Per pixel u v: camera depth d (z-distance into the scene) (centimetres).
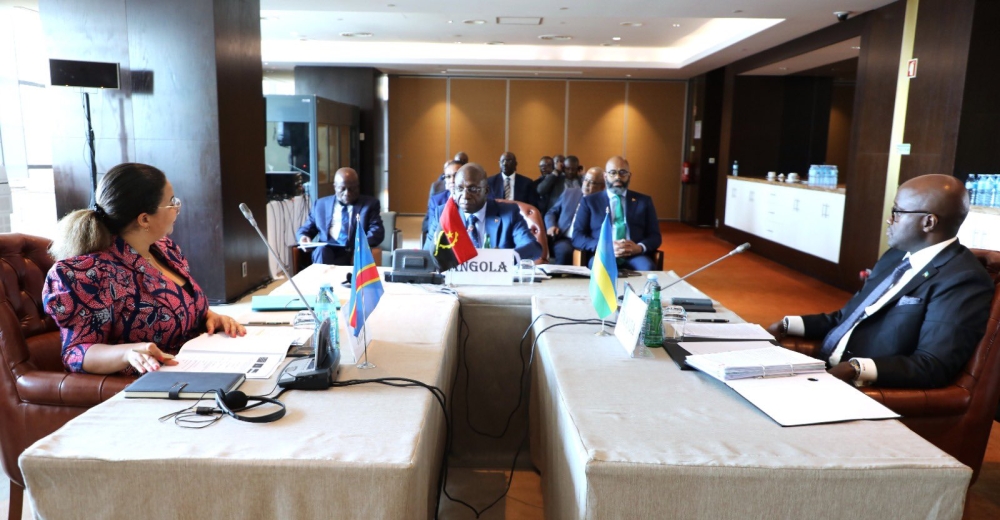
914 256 209
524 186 662
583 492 119
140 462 117
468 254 277
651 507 117
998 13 480
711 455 120
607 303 203
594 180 523
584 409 142
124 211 185
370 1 597
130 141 487
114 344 187
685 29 878
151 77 479
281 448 122
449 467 264
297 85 1098
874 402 146
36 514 120
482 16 798
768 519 117
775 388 153
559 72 1168
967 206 201
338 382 155
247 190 539
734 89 994
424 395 150
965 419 186
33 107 702
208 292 504
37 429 187
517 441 265
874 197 606
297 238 494
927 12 535
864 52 631
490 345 259
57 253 185
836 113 1180
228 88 499
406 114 1248
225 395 139
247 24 532
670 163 1268
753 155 1008
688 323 216
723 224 1009
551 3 596
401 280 280
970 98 493
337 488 117
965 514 195
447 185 461
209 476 117
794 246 761
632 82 1246
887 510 117
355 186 476
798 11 625
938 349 189
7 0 628
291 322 211
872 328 212
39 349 200
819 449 123
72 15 473
